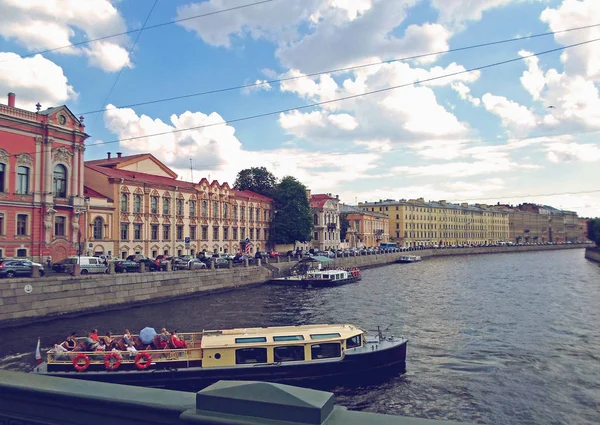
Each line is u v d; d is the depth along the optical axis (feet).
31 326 93.71
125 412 10.68
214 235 217.97
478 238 604.90
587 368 66.80
